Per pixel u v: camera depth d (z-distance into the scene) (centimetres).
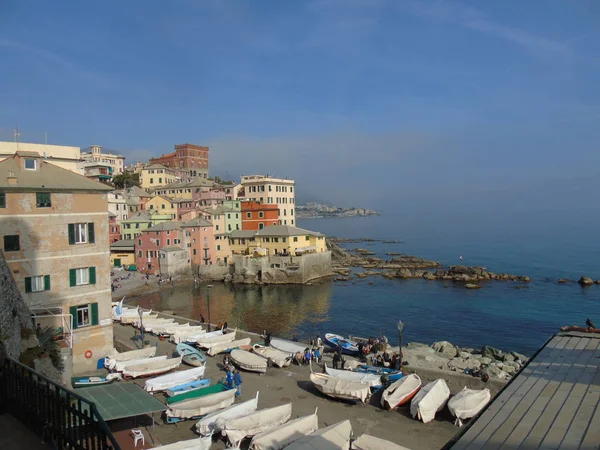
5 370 1714
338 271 13488
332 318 8594
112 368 3975
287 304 9750
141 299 10131
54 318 3906
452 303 9631
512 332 7638
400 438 2806
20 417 1627
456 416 2942
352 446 2402
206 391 3306
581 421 1400
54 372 2723
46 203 3888
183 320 6394
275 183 15900
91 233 4147
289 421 2716
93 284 4169
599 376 1770
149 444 2659
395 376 3728
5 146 5906
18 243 3738
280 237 12519
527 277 12012
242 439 2720
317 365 4272
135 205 15888
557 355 2036
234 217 14812
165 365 3950
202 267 12444
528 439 1305
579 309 9019
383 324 8194
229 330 5550
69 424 1400
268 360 4269
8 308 2423
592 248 19288
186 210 15038
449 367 4741
